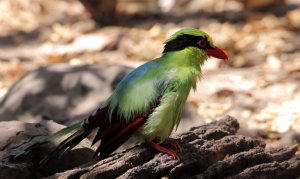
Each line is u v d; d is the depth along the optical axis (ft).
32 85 40.52
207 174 27.30
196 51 27.84
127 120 26.66
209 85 53.26
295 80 54.13
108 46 66.80
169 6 85.10
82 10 81.30
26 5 80.74
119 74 40.45
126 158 27.12
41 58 64.34
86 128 26.96
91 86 40.04
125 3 86.33
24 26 75.82
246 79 54.80
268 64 59.93
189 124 37.76
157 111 26.68
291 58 61.57
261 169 28.07
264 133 42.91
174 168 27.07
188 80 27.32
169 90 26.86
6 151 28.43
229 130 31.91
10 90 41.34
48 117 38.81
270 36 68.54
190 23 77.51
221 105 48.67
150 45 67.41
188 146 28.63
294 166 29.40
